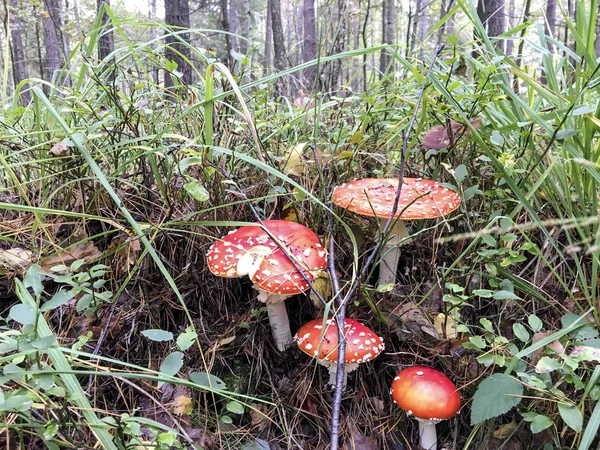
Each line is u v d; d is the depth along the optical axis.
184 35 1.47
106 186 0.39
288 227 0.47
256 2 5.08
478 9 1.33
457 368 0.46
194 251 0.53
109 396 0.45
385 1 2.14
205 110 0.45
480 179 0.55
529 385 0.37
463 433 0.47
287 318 0.51
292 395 0.49
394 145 0.64
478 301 0.50
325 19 0.80
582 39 0.46
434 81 0.47
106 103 0.63
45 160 0.49
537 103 0.58
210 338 0.51
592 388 0.37
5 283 0.50
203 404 0.47
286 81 0.85
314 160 0.55
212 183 0.52
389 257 0.51
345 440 0.46
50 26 2.56
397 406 0.48
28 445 0.37
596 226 0.44
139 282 0.50
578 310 0.46
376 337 0.44
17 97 0.61
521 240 0.51
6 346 0.31
